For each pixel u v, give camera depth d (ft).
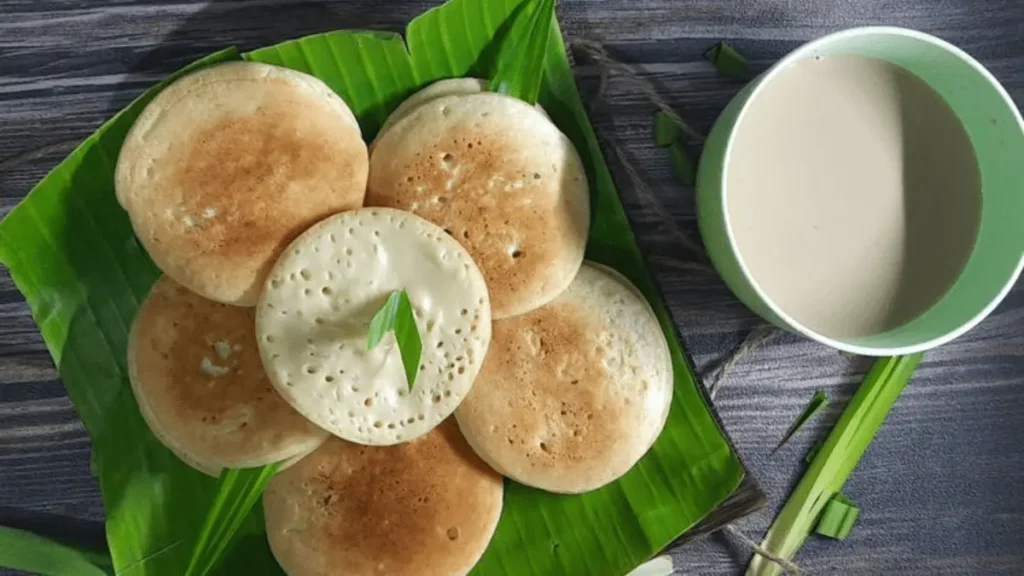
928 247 1.21
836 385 1.37
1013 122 1.14
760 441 1.38
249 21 1.28
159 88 1.17
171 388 1.19
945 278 1.22
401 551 1.20
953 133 1.21
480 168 1.16
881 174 1.20
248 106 1.13
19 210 1.16
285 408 1.18
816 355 1.37
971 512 1.41
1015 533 1.42
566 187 1.18
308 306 1.11
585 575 1.28
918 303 1.22
